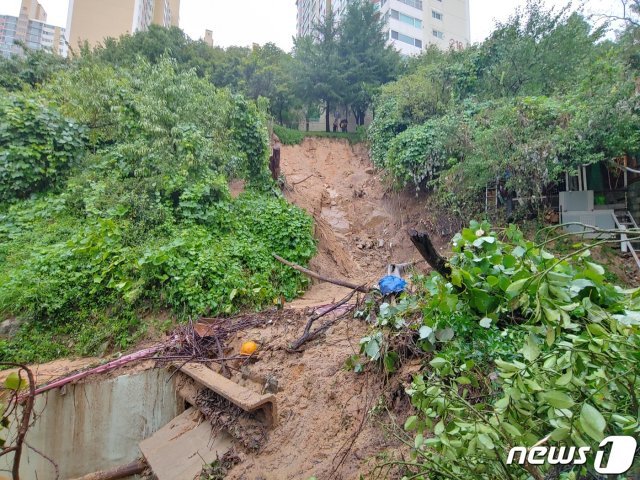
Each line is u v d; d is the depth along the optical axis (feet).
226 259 19.70
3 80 41.29
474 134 28.78
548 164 23.75
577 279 6.68
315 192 40.68
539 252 7.38
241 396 10.41
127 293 15.74
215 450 10.55
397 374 9.40
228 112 30.35
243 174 30.81
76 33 94.27
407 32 89.30
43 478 11.34
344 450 8.48
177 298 16.55
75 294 15.48
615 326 5.16
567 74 32.17
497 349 7.66
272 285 21.25
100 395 12.48
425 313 9.00
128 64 51.47
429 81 40.65
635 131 21.49
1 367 13.21
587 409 3.99
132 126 26.27
